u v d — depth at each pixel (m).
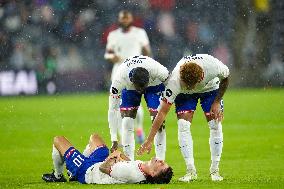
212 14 80.88
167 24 78.88
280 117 52.16
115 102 26.16
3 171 29.39
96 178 23.72
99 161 24.09
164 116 23.84
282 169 28.66
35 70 77.56
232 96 71.94
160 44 78.81
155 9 78.69
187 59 24.25
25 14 77.75
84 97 73.31
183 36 79.62
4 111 59.06
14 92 76.56
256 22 82.69
